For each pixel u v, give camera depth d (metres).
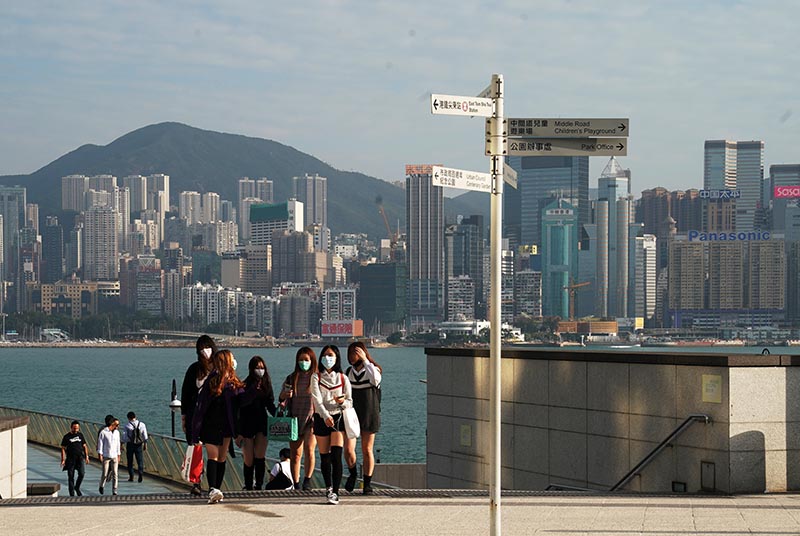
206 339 17.84
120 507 17.02
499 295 11.13
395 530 14.84
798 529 14.95
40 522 15.54
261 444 20.27
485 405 26.39
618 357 22.11
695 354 20.52
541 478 24.48
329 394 17.66
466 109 11.34
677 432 20.09
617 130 12.08
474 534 14.50
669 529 14.92
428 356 28.61
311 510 16.72
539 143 12.02
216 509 16.78
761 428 19.39
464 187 11.24
